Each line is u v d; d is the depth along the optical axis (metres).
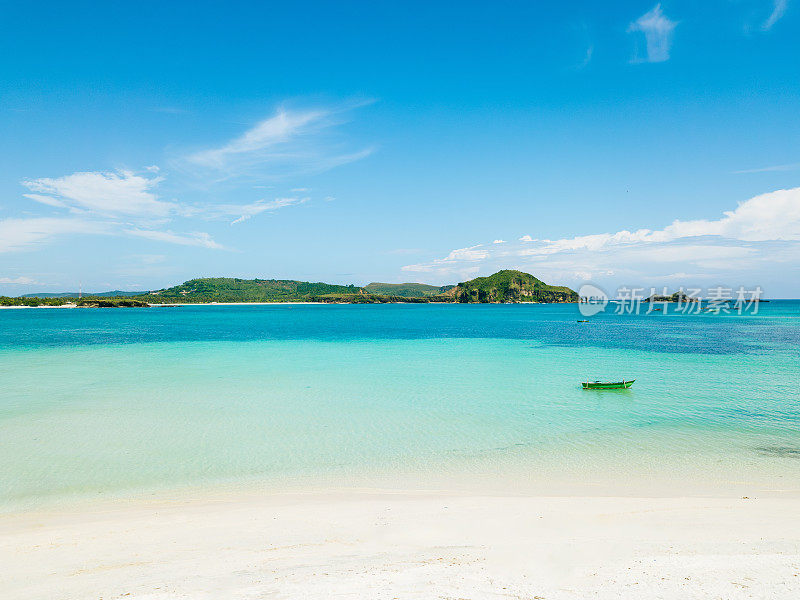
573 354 46.28
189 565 8.42
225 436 19.23
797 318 132.00
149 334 73.25
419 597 6.66
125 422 21.17
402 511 11.68
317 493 13.52
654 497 12.78
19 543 9.90
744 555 8.19
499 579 7.36
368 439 18.92
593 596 6.68
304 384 30.17
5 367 36.97
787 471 15.12
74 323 108.38
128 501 12.98
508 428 20.47
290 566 8.20
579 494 13.16
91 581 7.76
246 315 165.88
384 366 38.03
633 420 21.70
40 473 15.20
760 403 24.89
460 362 40.62
